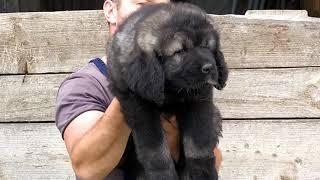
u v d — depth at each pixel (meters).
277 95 2.41
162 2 1.89
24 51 2.43
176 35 1.67
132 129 1.70
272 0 4.29
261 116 2.41
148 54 1.66
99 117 1.79
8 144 2.44
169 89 1.71
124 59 1.69
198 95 1.72
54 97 2.43
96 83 1.86
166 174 1.69
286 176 2.41
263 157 2.41
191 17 1.70
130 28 1.74
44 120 2.43
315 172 2.40
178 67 1.66
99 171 1.75
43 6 4.46
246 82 2.41
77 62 2.43
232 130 2.41
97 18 2.42
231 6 4.22
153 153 1.68
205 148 1.72
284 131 2.40
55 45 2.43
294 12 2.56
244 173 2.41
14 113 2.43
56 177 2.43
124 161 1.86
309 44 2.39
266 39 2.40
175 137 1.79
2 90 2.43
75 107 1.82
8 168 2.44
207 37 1.70
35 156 2.43
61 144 2.42
